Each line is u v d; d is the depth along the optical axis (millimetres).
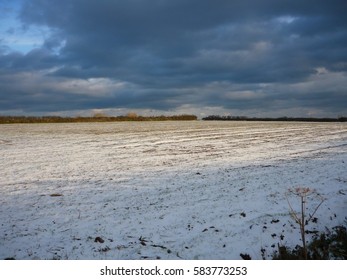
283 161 19500
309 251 7816
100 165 19938
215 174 16344
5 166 20078
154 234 9008
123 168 18766
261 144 29094
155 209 11047
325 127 50344
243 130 46062
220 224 9586
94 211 11016
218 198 12078
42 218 10445
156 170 17891
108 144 30797
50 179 16281
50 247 8320
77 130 47750
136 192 13328
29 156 23922
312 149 24703
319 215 10094
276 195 12164
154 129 49594
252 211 10562
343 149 24000
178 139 34750
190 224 9641
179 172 17141
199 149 26531
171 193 12977
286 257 7465
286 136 36125
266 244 8398
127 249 8172
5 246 8406
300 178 14695
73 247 8305
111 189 13945
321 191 12492
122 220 10094
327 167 17000
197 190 13305
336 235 8523
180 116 100938
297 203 11195
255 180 14656
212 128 51156
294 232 9016
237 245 8344
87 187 14438
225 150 25594
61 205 11805
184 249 8148
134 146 29125
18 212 11102
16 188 14562
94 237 8875
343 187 12992
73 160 22000
